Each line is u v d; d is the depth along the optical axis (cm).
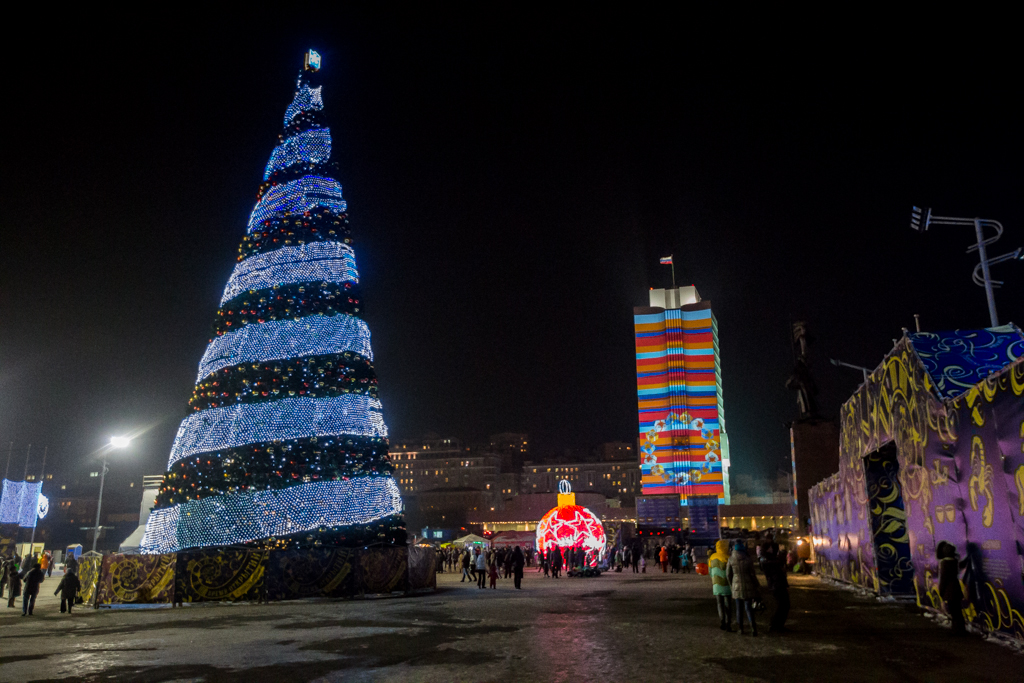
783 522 9269
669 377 9875
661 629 1477
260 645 1330
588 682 948
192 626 1664
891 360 1669
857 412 2094
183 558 2208
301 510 2478
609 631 1455
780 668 1015
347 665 1103
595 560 3709
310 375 2638
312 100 3144
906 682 902
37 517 4600
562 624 1588
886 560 1944
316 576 2294
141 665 1131
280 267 2767
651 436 9725
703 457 9525
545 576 3716
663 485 9506
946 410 1320
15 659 1207
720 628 1474
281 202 2906
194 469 2552
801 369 4634
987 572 1188
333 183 2988
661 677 970
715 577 1462
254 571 2212
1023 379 1023
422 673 1029
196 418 2628
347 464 2578
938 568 1430
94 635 1529
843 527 2455
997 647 1142
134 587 2231
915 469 1543
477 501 13762
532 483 17788
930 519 1475
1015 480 1059
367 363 2777
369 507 2577
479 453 17288
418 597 2381
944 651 1119
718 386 10381
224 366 2661
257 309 2716
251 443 2545
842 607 1798
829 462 4450
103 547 8762
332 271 2803
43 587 3303
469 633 1456
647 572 4128
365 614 1855
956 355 1430
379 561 2438
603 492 17175
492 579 2733
